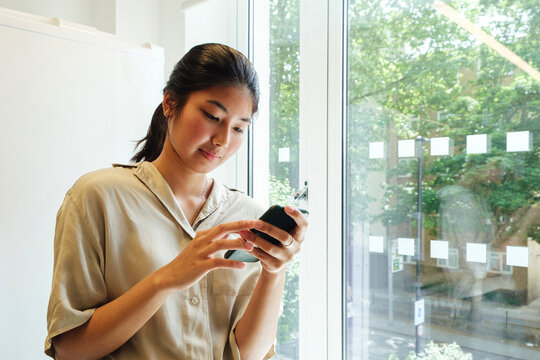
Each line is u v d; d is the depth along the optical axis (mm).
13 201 1071
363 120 1363
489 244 1127
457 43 1180
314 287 1454
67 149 1172
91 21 1804
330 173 1415
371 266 1345
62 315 667
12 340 1066
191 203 858
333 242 1408
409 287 1267
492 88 1123
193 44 1745
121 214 752
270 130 1664
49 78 1133
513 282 1090
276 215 671
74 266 697
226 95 737
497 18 1116
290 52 1595
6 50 1055
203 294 816
